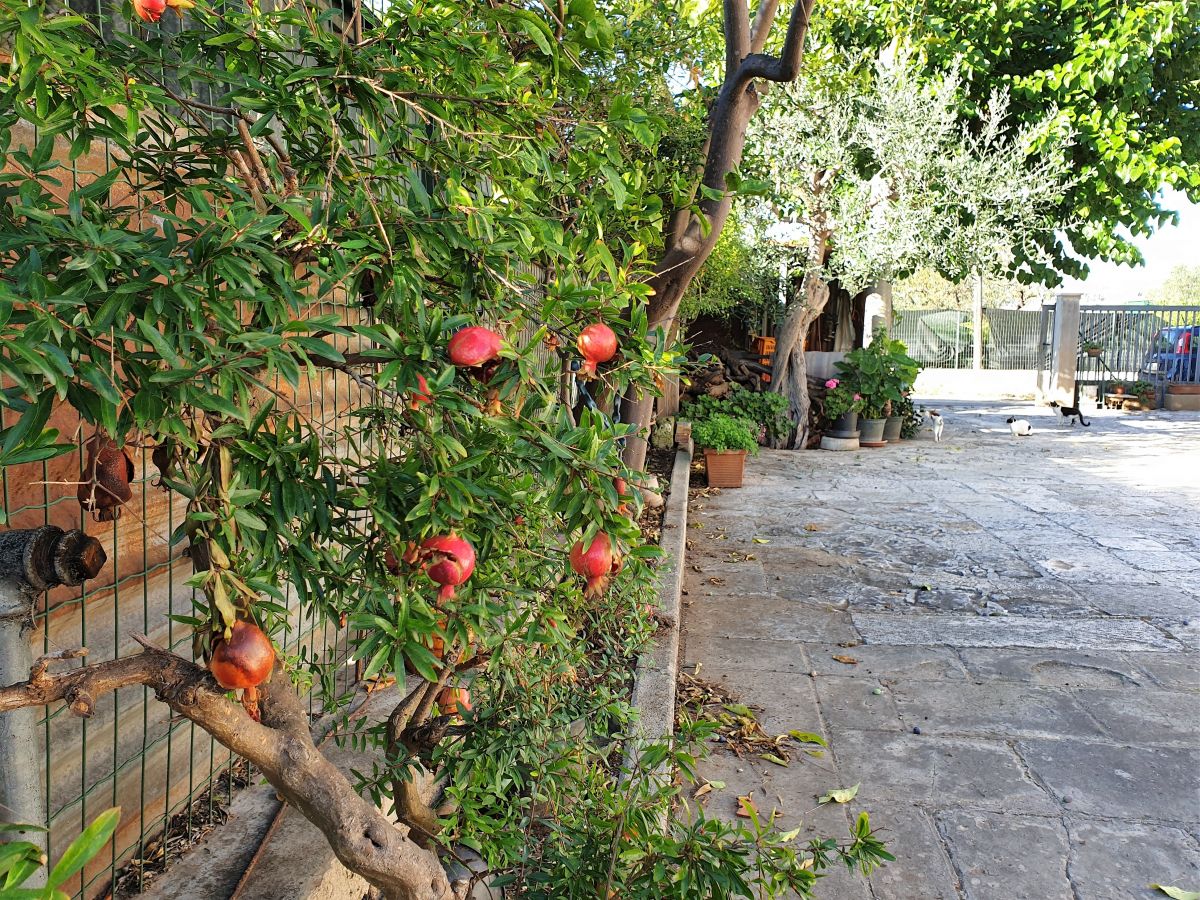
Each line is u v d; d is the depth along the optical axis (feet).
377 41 4.00
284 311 3.65
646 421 17.24
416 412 3.76
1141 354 63.98
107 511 4.00
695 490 30.09
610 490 3.51
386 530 3.80
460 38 3.98
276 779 3.94
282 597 3.69
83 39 3.90
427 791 8.61
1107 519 25.40
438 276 4.16
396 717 5.81
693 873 5.07
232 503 3.31
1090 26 39.81
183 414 3.39
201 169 4.43
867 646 15.48
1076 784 10.85
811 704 13.14
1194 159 41.96
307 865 7.16
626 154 6.23
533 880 5.71
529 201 4.59
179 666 3.52
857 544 22.70
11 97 3.22
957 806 10.36
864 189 34.76
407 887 4.31
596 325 3.97
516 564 5.10
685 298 32.94
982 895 8.76
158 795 7.63
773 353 44.42
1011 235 35.68
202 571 3.72
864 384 40.50
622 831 5.48
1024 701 13.21
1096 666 14.55
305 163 4.34
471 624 4.11
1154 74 42.01
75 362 2.79
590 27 4.48
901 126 33.17
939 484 31.32
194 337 3.05
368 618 3.66
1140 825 9.96
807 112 34.32
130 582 7.18
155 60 4.10
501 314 4.15
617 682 10.71
